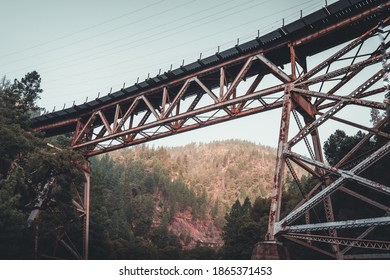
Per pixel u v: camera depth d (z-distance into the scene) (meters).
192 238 182.75
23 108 39.81
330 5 22.17
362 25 23.08
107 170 187.00
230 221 66.00
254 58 25.62
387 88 19.08
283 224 18.30
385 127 30.08
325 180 21.97
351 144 34.19
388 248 17.08
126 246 63.69
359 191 30.94
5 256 27.70
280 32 24.25
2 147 30.81
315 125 20.42
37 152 30.83
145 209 148.12
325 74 21.28
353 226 16.53
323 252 20.70
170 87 30.20
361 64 20.11
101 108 34.34
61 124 37.34
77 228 35.25
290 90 22.36
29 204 32.78
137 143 31.86
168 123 29.38
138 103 33.81
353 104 19.92
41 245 36.53
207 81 29.70
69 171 32.16
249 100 25.17
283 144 20.61
